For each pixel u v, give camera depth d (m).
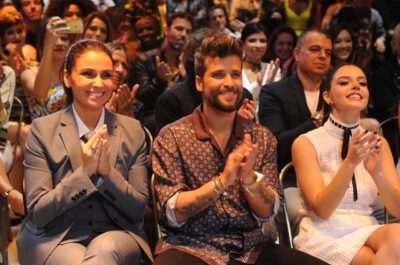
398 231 3.90
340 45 6.59
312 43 5.27
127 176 4.02
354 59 6.70
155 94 6.15
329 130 4.31
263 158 3.93
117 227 3.97
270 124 5.22
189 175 3.83
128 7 7.27
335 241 4.09
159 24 7.27
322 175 4.27
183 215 3.73
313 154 4.25
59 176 3.92
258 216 3.85
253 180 3.69
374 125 5.58
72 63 3.96
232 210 3.82
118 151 3.98
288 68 6.42
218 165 3.84
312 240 4.16
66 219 3.89
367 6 7.97
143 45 7.12
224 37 3.81
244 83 6.25
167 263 3.65
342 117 4.29
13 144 5.32
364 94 4.24
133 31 7.06
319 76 5.32
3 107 5.28
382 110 6.35
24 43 6.40
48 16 6.51
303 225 4.27
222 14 7.84
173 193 3.74
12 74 5.53
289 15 8.12
